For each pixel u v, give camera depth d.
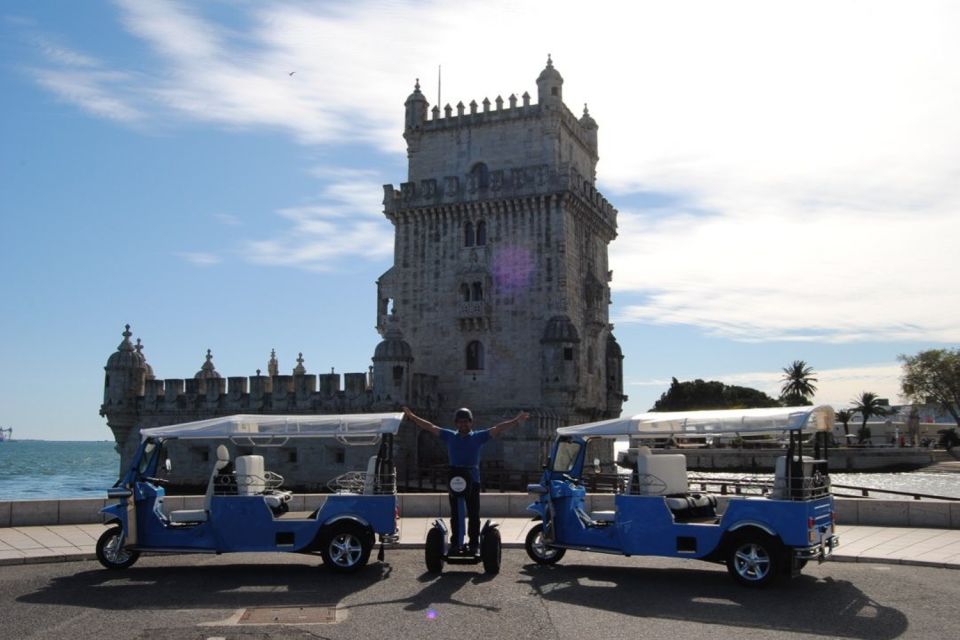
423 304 61.72
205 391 63.72
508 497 28.42
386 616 14.23
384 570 18.73
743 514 17.16
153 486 19.31
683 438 21.05
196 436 19.38
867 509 25.38
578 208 61.09
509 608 14.88
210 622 13.80
